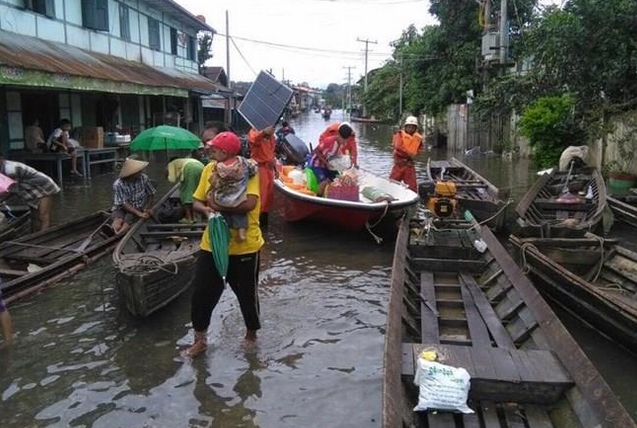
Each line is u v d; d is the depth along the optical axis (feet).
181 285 20.71
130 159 27.58
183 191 27.53
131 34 67.51
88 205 39.55
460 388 12.69
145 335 18.45
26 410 14.38
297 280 24.17
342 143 31.68
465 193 37.70
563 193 35.37
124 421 13.98
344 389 15.47
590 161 49.19
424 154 81.61
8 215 30.14
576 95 47.37
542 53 49.34
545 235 25.52
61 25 51.19
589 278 22.31
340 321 19.86
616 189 41.34
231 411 14.42
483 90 76.02
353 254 28.07
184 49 88.94
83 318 19.62
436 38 92.79
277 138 56.39
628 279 21.17
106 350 17.46
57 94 53.42
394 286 17.99
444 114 94.02
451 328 18.19
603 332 18.13
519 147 69.67
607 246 22.99
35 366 16.47
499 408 13.12
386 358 12.97
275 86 31.94
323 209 29.99
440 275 22.81
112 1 61.72
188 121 90.58
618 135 44.57
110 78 46.09
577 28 42.68
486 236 25.38
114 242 26.20
